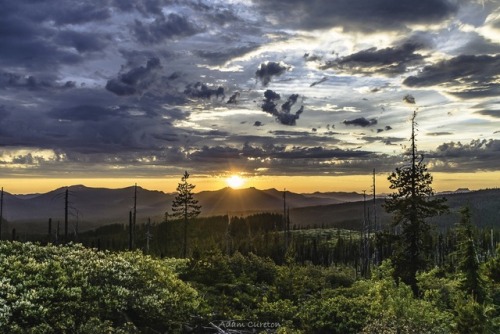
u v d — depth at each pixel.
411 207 32.38
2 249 21.73
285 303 26.62
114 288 19.52
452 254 29.89
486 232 103.44
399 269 32.22
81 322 16.28
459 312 20.66
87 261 22.17
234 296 27.47
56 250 23.58
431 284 32.41
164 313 20.08
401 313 22.12
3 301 15.43
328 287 34.75
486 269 27.75
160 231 119.62
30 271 19.06
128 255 26.92
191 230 105.31
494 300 28.23
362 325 22.44
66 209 59.12
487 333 20.22
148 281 22.50
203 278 29.55
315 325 23.67
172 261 36.12
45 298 16.73
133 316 19.06
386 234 33.62
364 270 72.69
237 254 36.41
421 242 32.31
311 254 114.69
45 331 14.81
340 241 122.62
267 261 36.19
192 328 20.55
